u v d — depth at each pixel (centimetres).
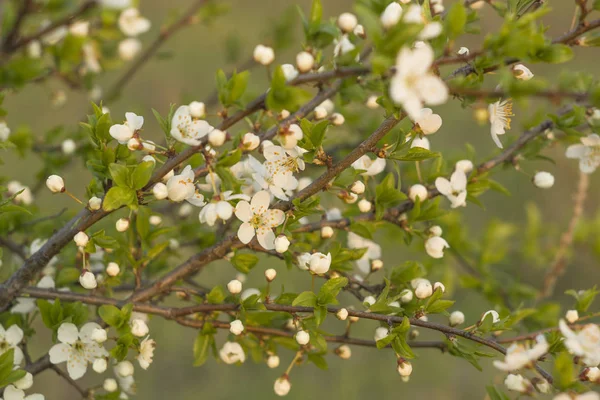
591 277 177
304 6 232
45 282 96
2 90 97
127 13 92
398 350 91
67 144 109
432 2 98
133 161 93
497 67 90
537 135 102
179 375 166
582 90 99
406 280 96
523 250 128
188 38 213
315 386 166
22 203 105
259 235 93
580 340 88
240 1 234
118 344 92
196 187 95
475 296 165
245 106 89
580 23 90
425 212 98
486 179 101
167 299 140
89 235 94
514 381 91
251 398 163
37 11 88
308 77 88
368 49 105
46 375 151
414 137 95
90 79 106
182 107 90
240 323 93
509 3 92
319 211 93
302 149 93
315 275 93
